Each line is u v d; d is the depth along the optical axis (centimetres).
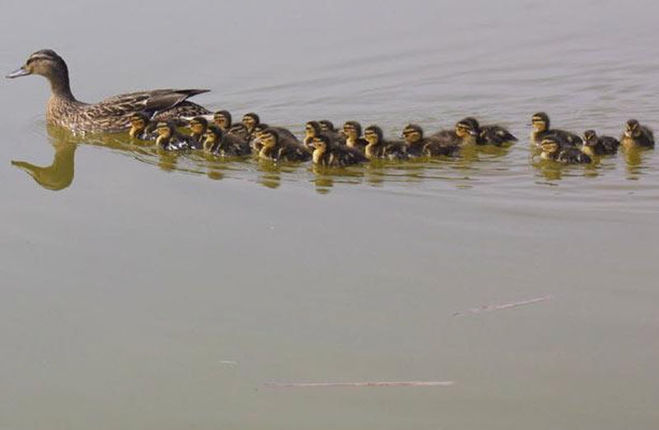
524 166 1689
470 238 1420
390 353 1156
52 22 2395
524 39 2347
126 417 1080
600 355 1135
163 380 1138
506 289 1275
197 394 1110
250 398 1098
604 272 1309
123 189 1658
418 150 1738
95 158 1817
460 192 1586
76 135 1953
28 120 2027
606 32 2381
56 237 1482
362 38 2344
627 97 2048
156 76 2136
